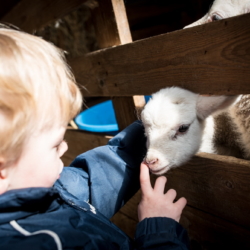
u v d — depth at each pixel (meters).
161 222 0.92
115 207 1.23
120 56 1.71
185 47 1.32
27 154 0.73
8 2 3.90
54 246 0.66
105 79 1.93
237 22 1.08
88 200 1.19
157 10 4.36
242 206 1.28
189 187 1.53
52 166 0.79
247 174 1.20
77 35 4.25
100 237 0.82
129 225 2.09
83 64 2.09
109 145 1.33
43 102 0.71
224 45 1.16
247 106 1.83
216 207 1.42
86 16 4.15
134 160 1.33
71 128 2.88
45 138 0.75
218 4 2.36
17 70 0.67
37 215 0.77
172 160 1.50
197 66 1.31
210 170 1.38
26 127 0.68
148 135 1.57
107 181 1.21
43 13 2.55
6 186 0.72
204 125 1.74
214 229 1.47
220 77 1.23
